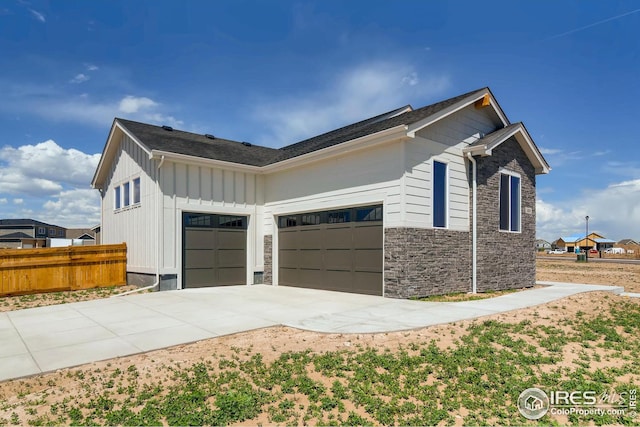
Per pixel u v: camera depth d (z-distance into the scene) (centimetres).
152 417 385
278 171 1479
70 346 636
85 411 409
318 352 586
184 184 1353
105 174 1791
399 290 1048
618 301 1061
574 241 8819
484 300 1034
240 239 1511
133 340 665
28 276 1248
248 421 381
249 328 736
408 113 1352
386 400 423
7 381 491
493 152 1334
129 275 1445
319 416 388
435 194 1152
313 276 1352
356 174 1187
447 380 477
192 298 1125
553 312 876
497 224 1334
